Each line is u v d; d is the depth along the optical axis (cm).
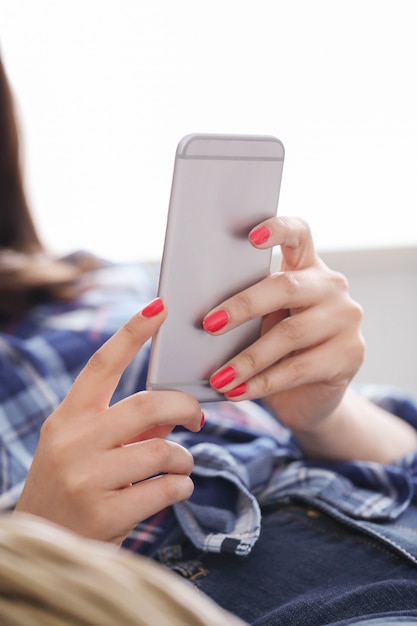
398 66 190
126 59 163
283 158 72
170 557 88
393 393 118
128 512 69
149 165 169
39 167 163
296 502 96
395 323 189
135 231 170
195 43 167
